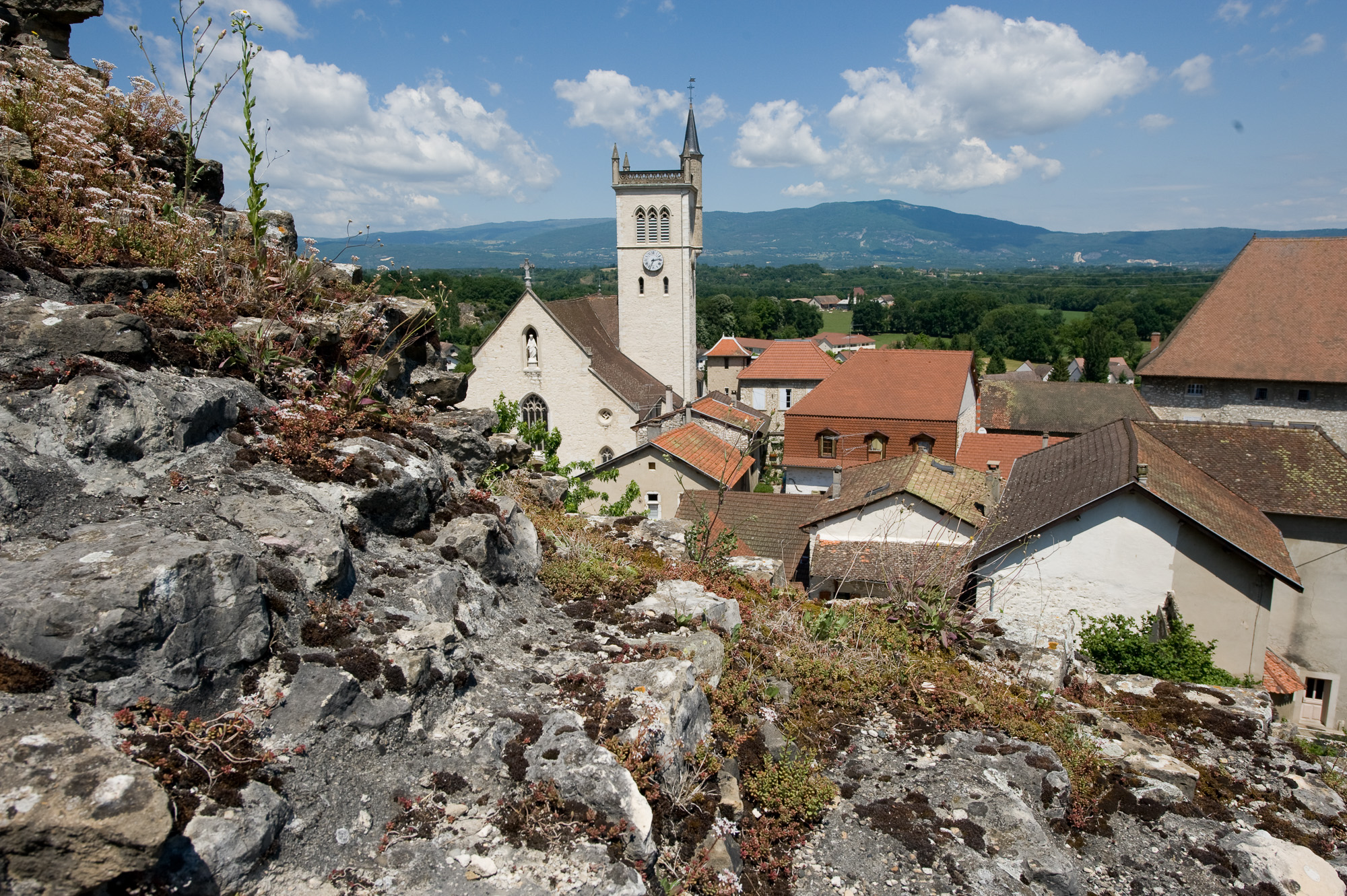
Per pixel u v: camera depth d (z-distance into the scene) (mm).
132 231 6707
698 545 10227
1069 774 6383
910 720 6738
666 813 4441
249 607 4012
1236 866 5773
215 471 5082
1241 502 19781
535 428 29875
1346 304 36438
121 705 3418
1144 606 16578
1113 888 5477
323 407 6207
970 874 5004
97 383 4605
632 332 43438
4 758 2803
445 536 6090
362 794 3816
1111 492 16328
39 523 4094
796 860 4953
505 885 3557
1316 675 21031
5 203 6070
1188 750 8023
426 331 9391
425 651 4500
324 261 8125
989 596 17312
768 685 6496
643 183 41562
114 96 8734
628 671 5262
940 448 36469
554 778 4121
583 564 7387
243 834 3186
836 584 18203
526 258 35781
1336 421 36062
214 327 6098
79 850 2639
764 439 47219
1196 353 38188
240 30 6523
